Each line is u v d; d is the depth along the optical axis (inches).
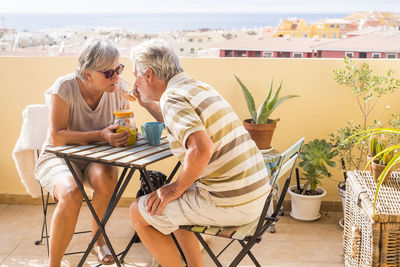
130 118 96.1
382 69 134.2
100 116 105.4
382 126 136.1
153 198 82.5
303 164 130.4
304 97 137.0
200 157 72.2
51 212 141.4
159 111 104.7
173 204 81.4
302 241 122.8
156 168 144.0
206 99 75.8
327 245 120.6
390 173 99.0
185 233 90.2
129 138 94.7
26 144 115.0
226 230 80.2
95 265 110.1
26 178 119.6
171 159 142.8
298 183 137.0
